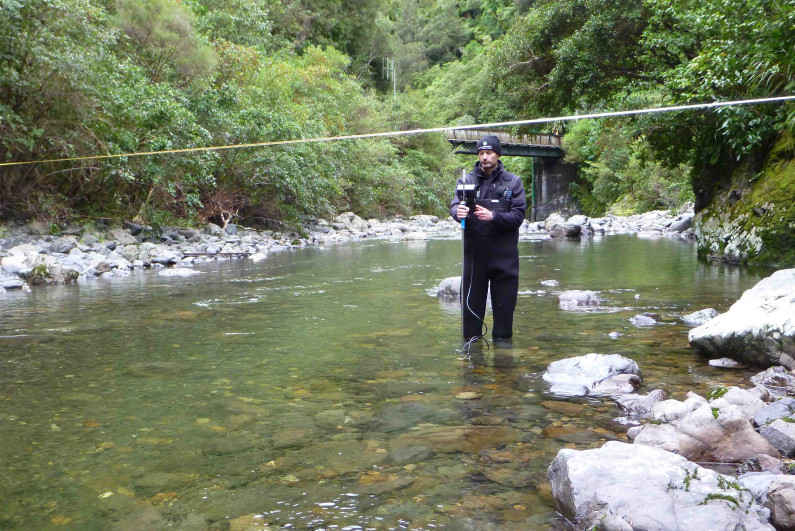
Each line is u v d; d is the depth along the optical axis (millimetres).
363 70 45438
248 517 1748
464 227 4023
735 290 6371
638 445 1933
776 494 1700
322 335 4301
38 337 4281
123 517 1751
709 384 3021
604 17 14586
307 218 20391
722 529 1587
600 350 3768
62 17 10805
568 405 2727
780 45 8133
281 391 2975
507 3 74188
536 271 8422
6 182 11242
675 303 5570
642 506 1667
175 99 14062
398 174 28719
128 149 12055
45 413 2672
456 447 2252
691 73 9641
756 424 2379
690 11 10641
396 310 5340
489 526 1703
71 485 1961
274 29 35000
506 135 38562
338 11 42750
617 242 14797
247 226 17188
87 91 10859
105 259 9102
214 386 3068
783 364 3188
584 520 1684
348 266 9398
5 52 9914
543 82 17375
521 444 2275
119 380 3189
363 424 2504
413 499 1857
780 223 8836
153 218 12680
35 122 10914
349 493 1897
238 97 15742
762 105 8883
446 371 3312
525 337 4172
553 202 42531
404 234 20203
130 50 14297
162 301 5926
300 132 17156
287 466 2098
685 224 18719
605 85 15883
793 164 9156
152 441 2336
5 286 6836
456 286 6242
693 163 12727
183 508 1804
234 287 6961
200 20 18906
